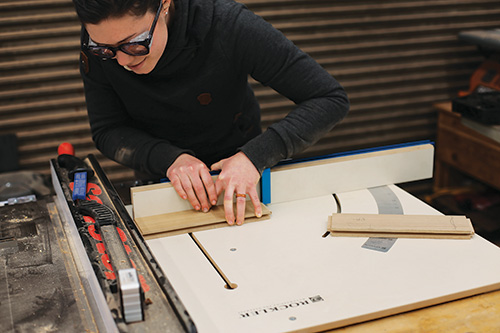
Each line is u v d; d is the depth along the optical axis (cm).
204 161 190
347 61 371
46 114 331
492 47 327
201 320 108
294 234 143
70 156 170
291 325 105
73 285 122
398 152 173
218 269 127
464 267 124
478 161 323
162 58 149
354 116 381
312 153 378
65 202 148
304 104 159
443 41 383
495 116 272
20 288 118
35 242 139
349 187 170
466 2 380
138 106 167
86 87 171
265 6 351
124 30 120
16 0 313
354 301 112
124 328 92
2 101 323
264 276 123
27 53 321
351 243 137
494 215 325
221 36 151
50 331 104
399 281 119
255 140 156
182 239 143
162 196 154
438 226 140
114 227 129
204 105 166
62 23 323
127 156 167
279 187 162
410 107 390
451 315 110
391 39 375
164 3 131
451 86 394
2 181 318
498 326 107
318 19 361
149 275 108
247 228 147
